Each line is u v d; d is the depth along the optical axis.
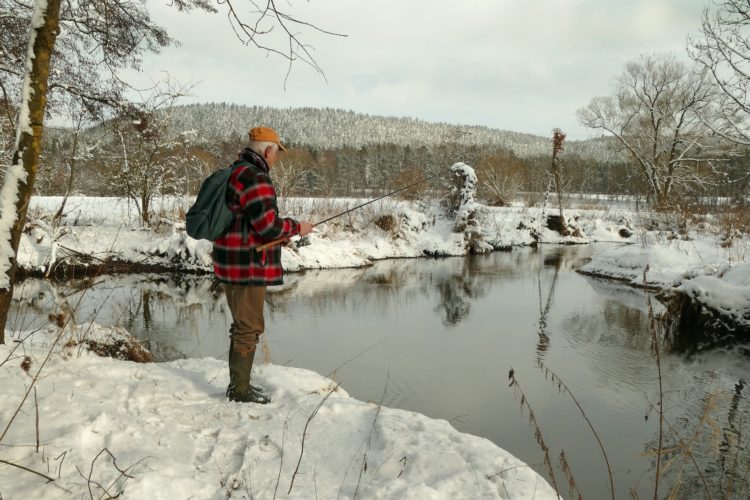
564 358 7.23
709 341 8.27
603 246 25.22
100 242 13.28
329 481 2.14
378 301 10.85
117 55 5.88
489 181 38.97
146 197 15.19
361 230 19.16
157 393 2.76
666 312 9.28
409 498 1.97
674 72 30.14
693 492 3.89
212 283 11.97
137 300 9.91
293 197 21.69
